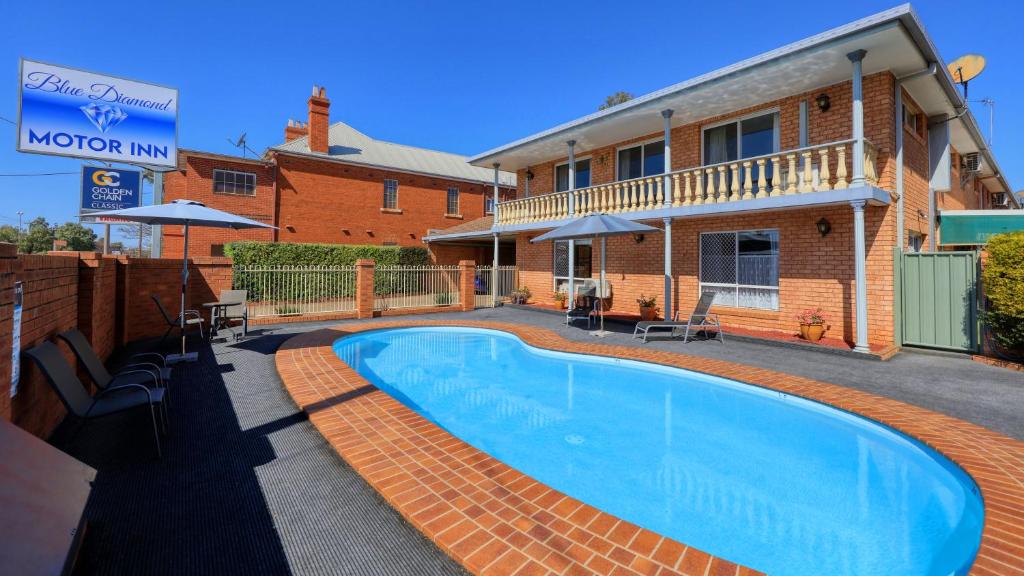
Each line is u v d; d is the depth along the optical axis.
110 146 12.54
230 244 18.34
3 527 2.01
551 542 2.84
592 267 16.03
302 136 24.97
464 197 28.59
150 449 4.35
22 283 3.79
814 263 10.53
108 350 8.15
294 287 14.46
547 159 17.84
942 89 10.29
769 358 8.58
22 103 11.50
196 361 8.05
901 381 6.93
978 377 7.15
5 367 3.36
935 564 3.26
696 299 12.92
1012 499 3.41
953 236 12.74
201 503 3.39
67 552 2.19
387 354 10.44
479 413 6.58
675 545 2.82
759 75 9.80
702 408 6.66
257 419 5.25
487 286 20.67
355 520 3.19
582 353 9.32
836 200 8.77
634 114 12.34
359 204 24.23
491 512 3.19
